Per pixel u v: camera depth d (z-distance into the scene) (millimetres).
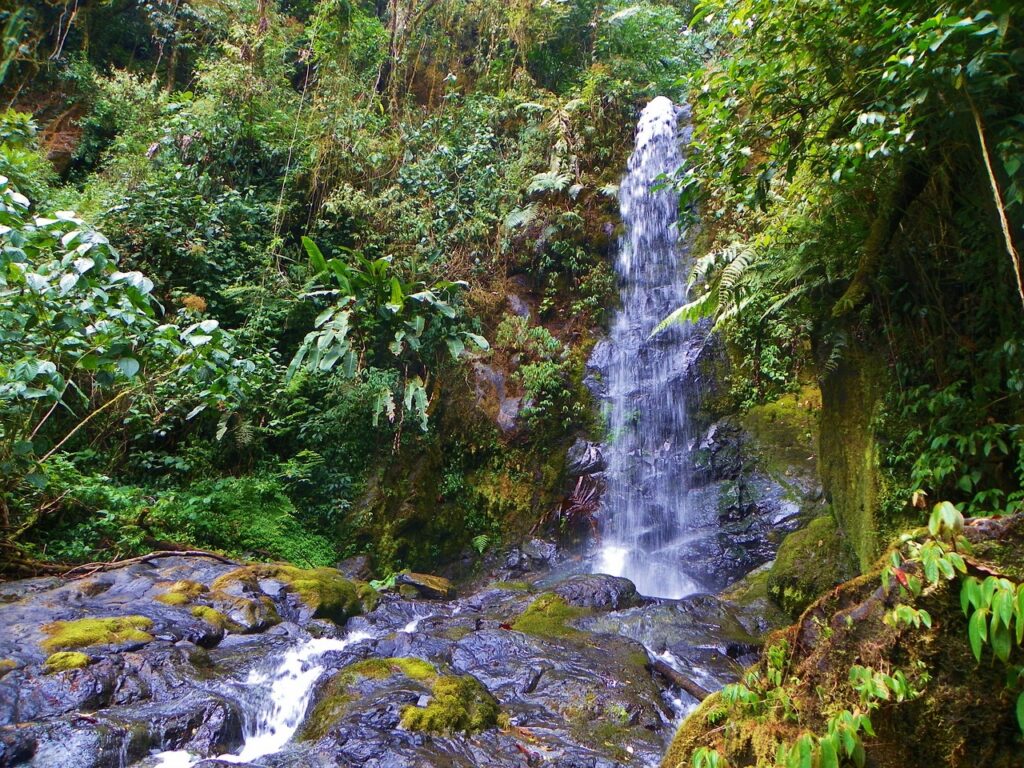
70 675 3348
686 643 4668
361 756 3014
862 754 1468
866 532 4266
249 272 8094
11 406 4832
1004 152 2592
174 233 7703
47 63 9141
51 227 4445
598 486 7996
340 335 6621
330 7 9812
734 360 8172
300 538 6914
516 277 9352
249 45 9789
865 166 3406
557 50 11352
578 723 3578
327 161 8992
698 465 7633
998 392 3521
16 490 5332
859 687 1479
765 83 3438
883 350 4191
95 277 4395
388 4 11086
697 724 2045
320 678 3820
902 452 3982
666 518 7508
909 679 1436
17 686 3227
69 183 8672
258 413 7332
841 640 1595
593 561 7527
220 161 8773
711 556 6875
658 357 8531
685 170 4098
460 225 9086
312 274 8141
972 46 2535
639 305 9062
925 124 3078
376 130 9617
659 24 11102
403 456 7820
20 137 7410
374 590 5480
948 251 3670
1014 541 1382
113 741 2986
